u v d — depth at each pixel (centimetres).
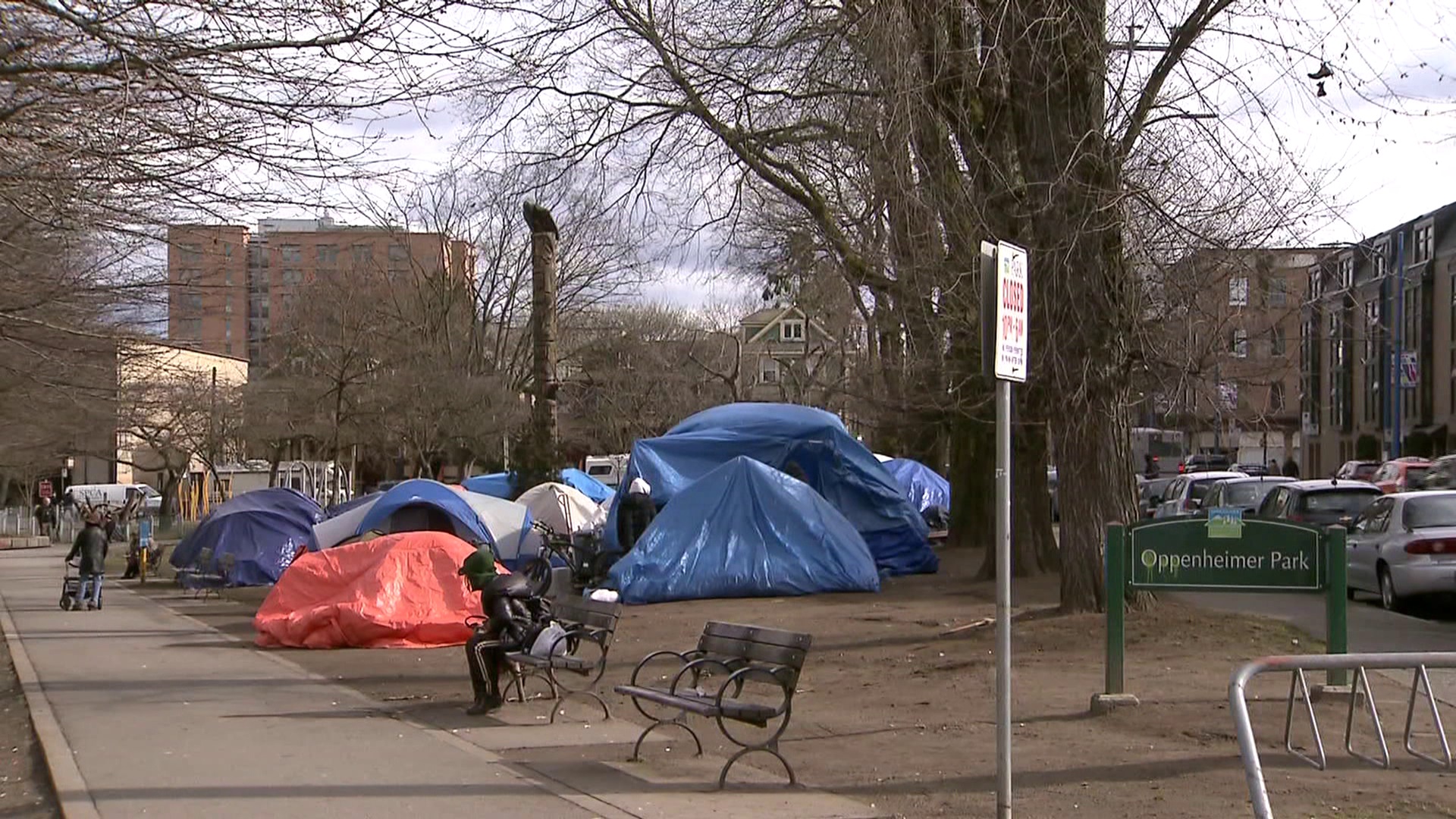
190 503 5550
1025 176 1477
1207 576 1033
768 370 7050
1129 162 1447
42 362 1636
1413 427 5528
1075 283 1437
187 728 1080
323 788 844
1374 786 795
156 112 1011
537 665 1098
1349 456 6078
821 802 788
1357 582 1942
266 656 1598
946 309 1845
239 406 4203
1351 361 6062
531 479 2906
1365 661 743
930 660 1348
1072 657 1299
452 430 4172
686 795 810
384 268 4116
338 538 2416
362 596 1678
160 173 1048
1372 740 923
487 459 5044
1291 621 1623
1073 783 812
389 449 4978
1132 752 891
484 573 1156
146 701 1241
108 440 4459
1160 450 5634
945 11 1451
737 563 2102
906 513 2516
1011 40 1423
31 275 1347
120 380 2153
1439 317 5391
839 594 2106
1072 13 1395
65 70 954
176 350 2455
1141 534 1040
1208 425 2648
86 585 2359
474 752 956
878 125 1436
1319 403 6381
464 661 1525
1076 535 1508
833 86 1501
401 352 3988
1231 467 4841
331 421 3922
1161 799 771
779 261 2595
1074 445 1500
